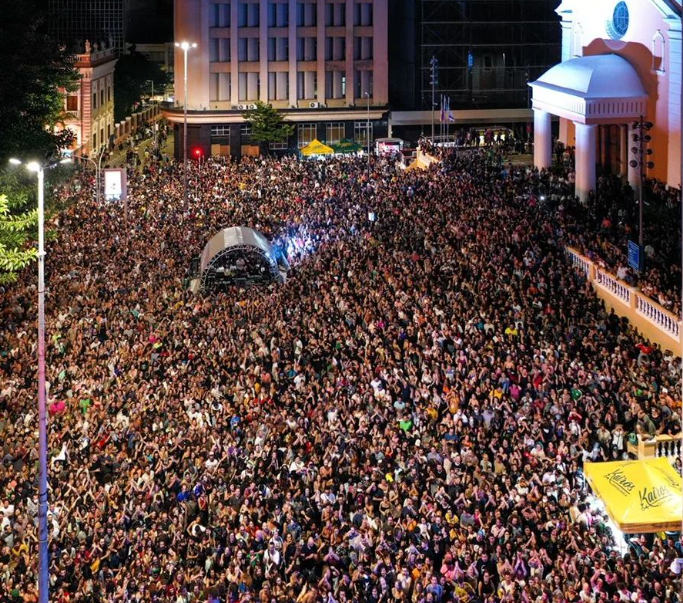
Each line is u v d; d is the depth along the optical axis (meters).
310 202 71.00
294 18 113.50
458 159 83.25
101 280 54.09
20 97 58.69
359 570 25.88
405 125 116.44
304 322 45.31
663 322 43.03
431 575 25.08
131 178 85.25
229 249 55.75
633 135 62.56
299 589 25.72
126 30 180.50
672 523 26.28
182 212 70.69
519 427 32.69
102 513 30.41
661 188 67.19
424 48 114.56
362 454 32.09
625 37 73.31
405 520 28.17
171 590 25.95
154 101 157.75
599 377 36.25
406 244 55.78
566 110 72.62
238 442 34.25
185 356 42.88
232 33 112.94
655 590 24.11
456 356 38.69
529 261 50.50
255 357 42.06
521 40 114.88
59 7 161.25
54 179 60.59
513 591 24.44
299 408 36.69
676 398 34.50
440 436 33.25
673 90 68.19
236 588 25.92
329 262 54.69
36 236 54.75
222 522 29.28
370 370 38.19
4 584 27.47
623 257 49.75
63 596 26.38
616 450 32.22
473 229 56.12
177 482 31.80
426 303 45.31
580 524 27.58
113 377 40.91
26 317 49.31
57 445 35.25
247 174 82.81
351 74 115.56
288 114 113.94
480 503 28.75
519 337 41.31
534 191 68.25
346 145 105.31
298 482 30.83
